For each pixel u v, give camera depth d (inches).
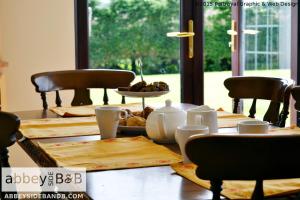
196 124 63.3
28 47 145.3
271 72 166.2
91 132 77.2
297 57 155.6
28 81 145.9
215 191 40.3
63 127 81.3
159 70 165.8
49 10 146.3
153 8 163.2
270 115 93.6
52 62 147.6
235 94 102.6
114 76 115.0
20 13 144.1
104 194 47.0
